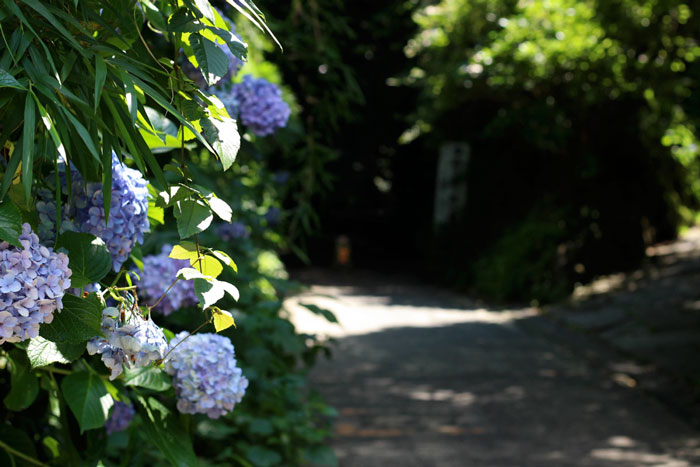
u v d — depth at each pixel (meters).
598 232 13.59
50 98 0.86
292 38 3.24
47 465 1.41
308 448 3.65
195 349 1.35
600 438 5.60
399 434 5.59
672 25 11.16
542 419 6.10
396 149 21.22
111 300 1.25
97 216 1.13
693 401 6.56
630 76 11.73
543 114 12.62
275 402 3.61
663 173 13.98
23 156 0.83
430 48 13.73
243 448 3.32
